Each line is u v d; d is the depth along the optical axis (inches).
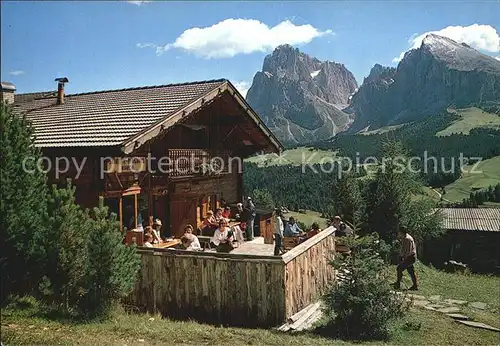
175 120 522.3
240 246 556.4
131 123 506.3
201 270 341.7
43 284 279.7
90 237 304.2
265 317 322.7
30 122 345.1
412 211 672.4
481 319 352.2
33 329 254.1
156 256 356.2
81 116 595.8
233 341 265.3
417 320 339.0
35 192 319.0
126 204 567.8
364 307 297.1
